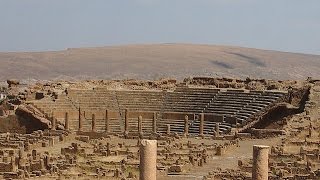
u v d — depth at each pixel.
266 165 43.06
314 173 65.12
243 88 142.38
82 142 107.25
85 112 135.12
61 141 107.50
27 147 96.06
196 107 134.25
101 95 141.50
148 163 44.72
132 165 79.75
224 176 68.88
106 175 74.31
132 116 135.75
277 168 69.31
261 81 149.38
